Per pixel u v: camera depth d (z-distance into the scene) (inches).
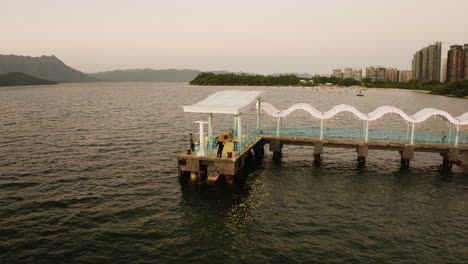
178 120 2399.1
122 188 1015.0
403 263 643.5
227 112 1029.8
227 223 805.2
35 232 738.8
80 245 691.4
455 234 759.1
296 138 1346.0
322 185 1077.1
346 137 1352.1
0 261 629.3
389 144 1245.1
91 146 1535.4
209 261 645.3
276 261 645.9
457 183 1098.1
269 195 988.6
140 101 4217.5
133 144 1592.0
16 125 2090.3
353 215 855.1
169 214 848.9
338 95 6441.9
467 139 1293.1
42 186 1014.4
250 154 1341.0
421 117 1222.9
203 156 1048.8
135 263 634.8
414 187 1059.9
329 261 647.8
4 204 878.4
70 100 4335.6
